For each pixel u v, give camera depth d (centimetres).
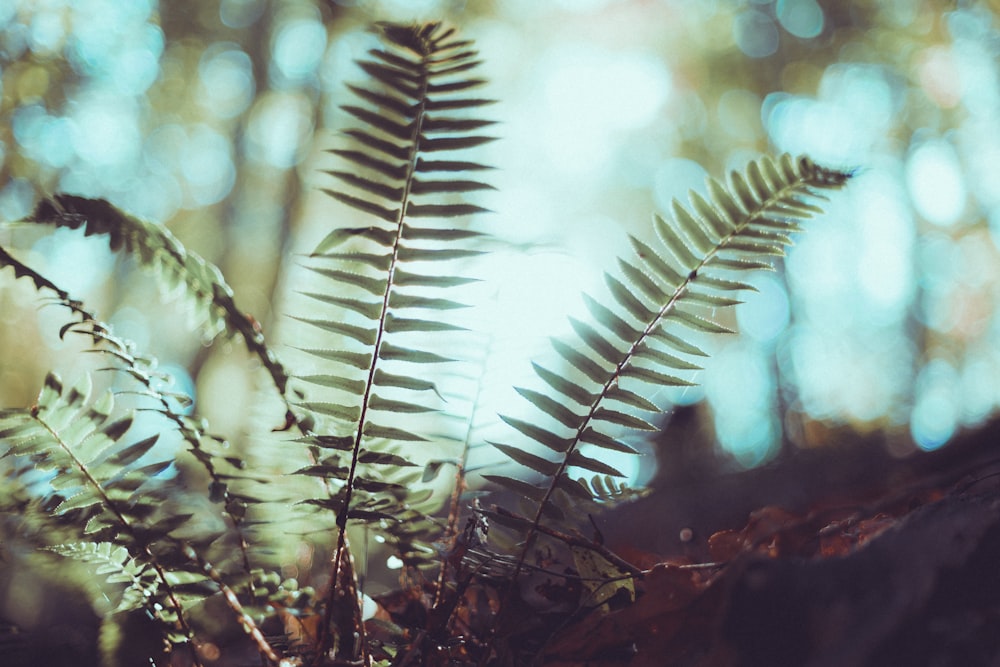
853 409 738
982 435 113
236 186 734
